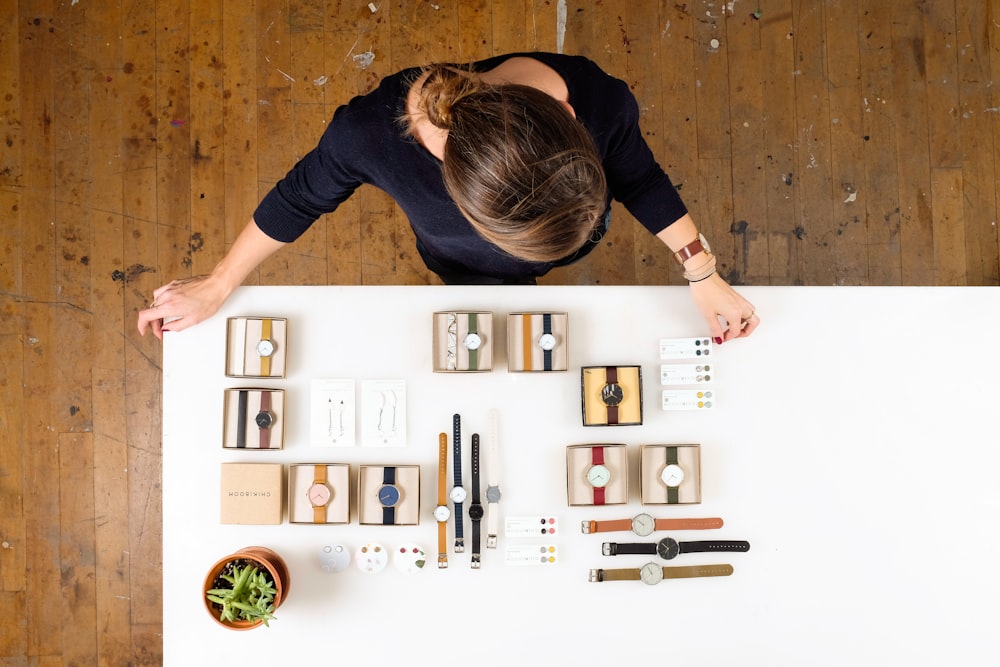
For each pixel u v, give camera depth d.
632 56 2.51
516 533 1.65
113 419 2.41
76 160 2.44
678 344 1.69
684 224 1.55
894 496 1.69
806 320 1.70
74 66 2.45
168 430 1.62
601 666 1.64
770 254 2.50
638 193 1.49
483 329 1.63
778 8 2.52
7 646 2.38
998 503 1.70
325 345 1.66
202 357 1.63
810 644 1.66
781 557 1.67
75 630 2.39
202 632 1.60
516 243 1.00
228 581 1.54
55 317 2.42
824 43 2.52
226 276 1.58
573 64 1.29
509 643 1.64
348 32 2.48
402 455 1.66
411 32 2.49
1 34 2.44
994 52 2.53
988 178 2.51
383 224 2.46
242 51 2.47
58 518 2.40
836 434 1.70
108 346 2.42
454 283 1.87
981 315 1.71
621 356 1.69
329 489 1.61
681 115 2.51
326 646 1.62
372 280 2.45
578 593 1.65
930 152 2.51
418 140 1.22
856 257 2.51
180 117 2.46
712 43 2.51
